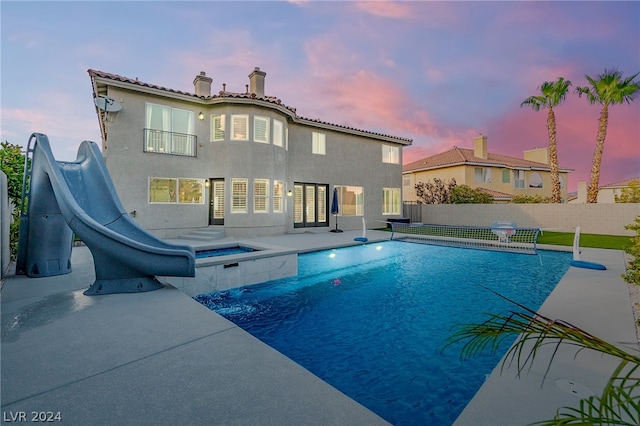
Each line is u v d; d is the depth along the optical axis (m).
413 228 19.92
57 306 4.71
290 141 17.92
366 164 21.44
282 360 3.08
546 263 10.07
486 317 5.81
